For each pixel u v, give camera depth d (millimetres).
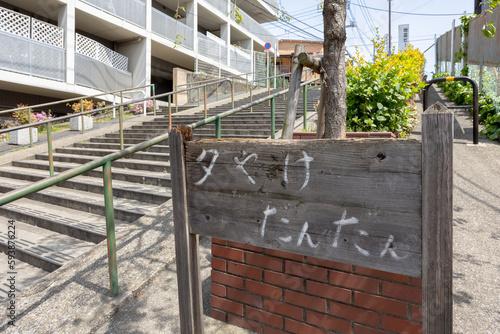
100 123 11102
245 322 2164
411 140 1294
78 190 5633
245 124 7559
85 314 2334
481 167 4609
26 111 10727
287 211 1580
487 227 3055
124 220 4309
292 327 1992
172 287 2613
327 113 2781
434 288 1271
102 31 14719
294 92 2959
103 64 13523
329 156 1466
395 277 1690
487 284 2289
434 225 1255
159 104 14156
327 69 2768
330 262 1859
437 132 1231
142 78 15516
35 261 3590
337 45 2738
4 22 10289
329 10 2727
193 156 1832
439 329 1273
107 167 2438
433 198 1252
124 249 3094
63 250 3715
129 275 2717
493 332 1893
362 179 1396
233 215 1727
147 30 15430
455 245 2805
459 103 9531
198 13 20422
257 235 1666
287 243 1586
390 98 5602
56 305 2453
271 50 27609
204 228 1821
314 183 1508
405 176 1312
